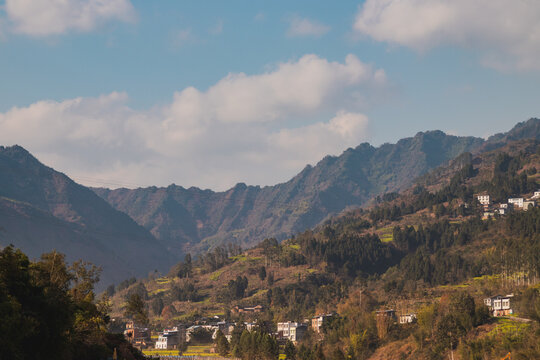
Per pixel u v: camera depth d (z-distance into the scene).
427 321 195.50
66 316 72.25
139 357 102.62
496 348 157.75
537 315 178.38
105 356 89.19
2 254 67.56
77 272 93.62
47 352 68.69
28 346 66.06
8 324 60.38
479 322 192.62
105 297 104.12
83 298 93.00
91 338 90.38
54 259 85.62
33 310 67.62
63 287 83.81
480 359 158.00
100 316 98.56
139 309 117.00
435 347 180.25
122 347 99.25
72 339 81.06
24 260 73.44
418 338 192.38
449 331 181.88
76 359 81.69
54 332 69.69
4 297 63.28
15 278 67.56
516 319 194.00
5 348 60.00
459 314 192.00
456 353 174.25
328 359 195.50
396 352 195.00
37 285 71.31
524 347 150.38
